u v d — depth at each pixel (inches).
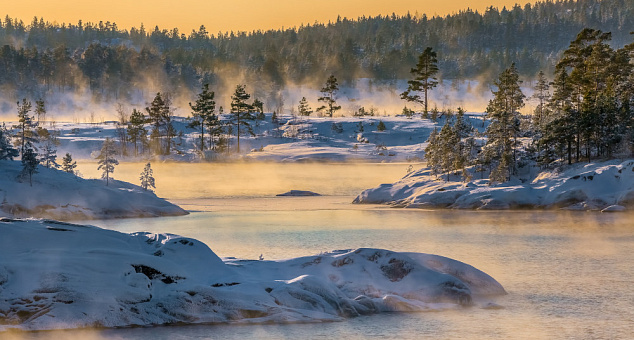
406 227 5275.6
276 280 2368.4
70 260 2122.3
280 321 2165.4
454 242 4365.2
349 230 5049.2
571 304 2527.1
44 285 2048.5
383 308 2343.8
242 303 2180.1
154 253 2335.1
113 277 2130.9
